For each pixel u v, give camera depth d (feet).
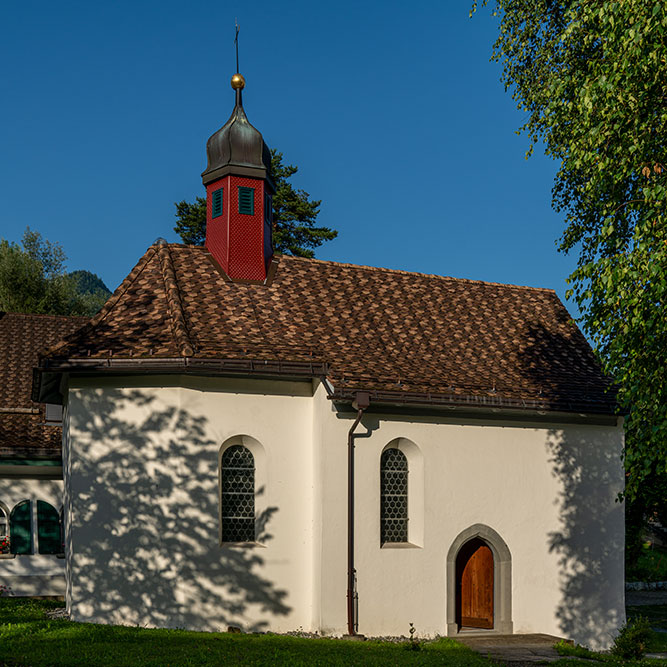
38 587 70.85
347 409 59.52
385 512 61.57
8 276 143.23
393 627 59.31
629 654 57.57
